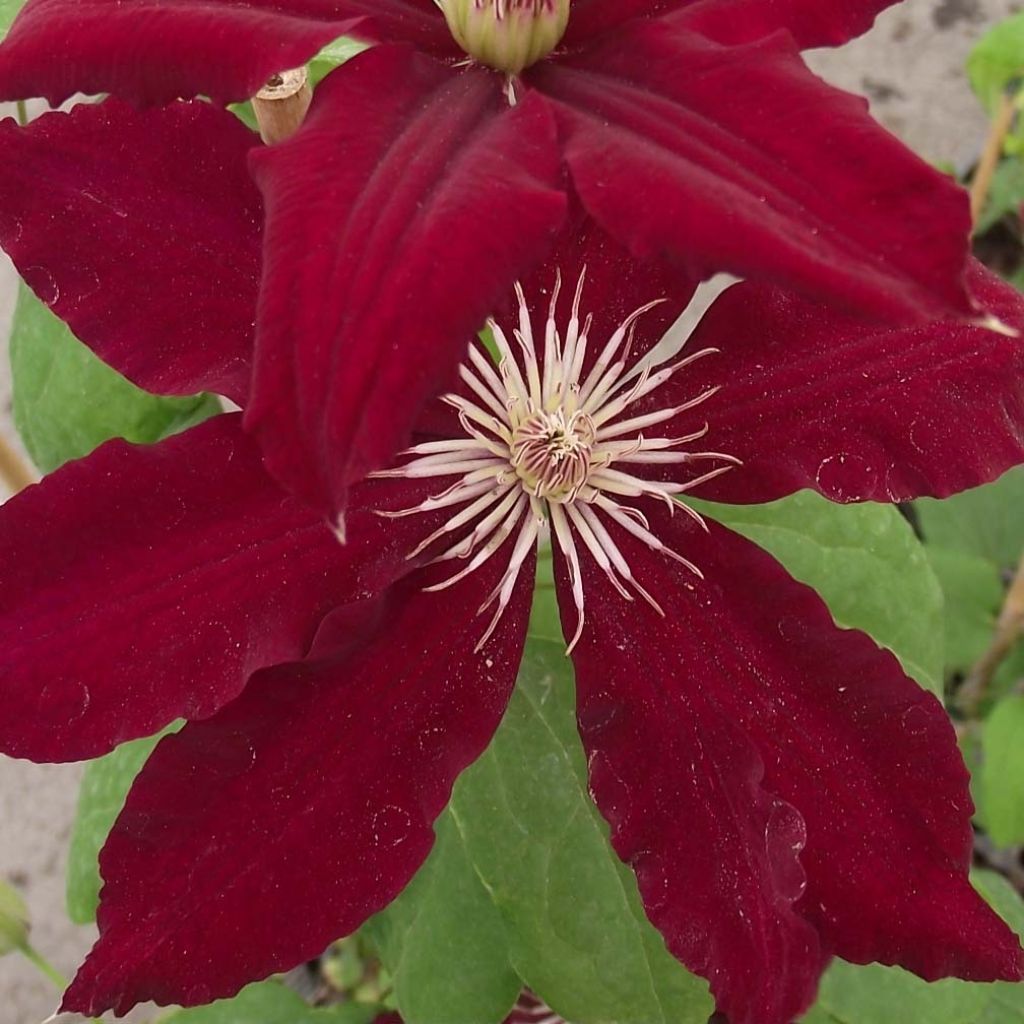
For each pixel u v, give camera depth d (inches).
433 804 6.7
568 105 5.4
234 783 6.4
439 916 9.2
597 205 4.8
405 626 7.0
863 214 4.6
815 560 9.5
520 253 4.6
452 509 7.3
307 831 6.5
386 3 5.8
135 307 6.8
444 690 6.9
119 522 6.4
